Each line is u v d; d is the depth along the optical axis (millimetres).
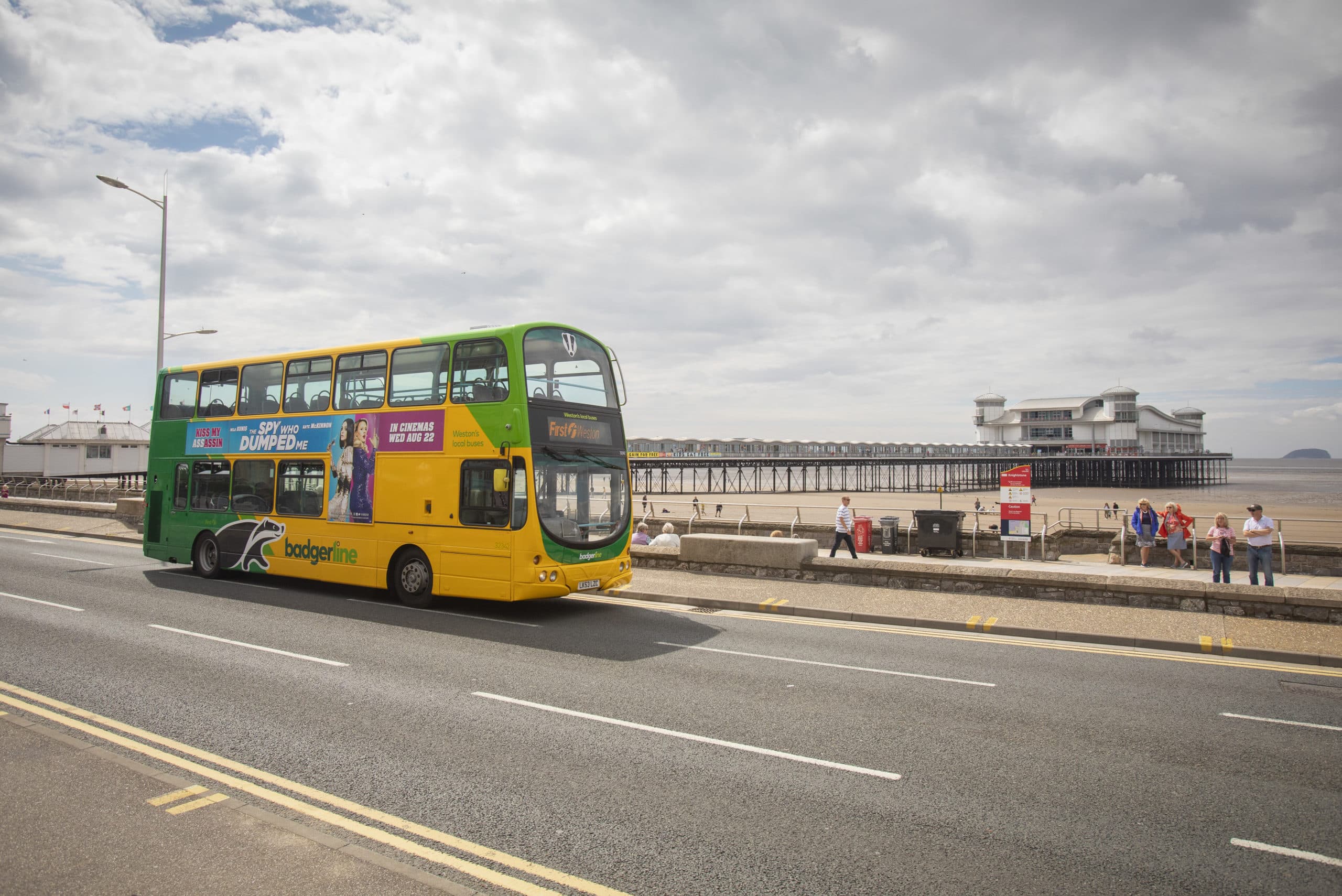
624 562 12938
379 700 7566
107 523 27078
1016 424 144875
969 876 4352
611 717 7180
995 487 112188
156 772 5520
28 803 4949
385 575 12992
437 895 3959
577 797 5352
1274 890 4258
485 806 5180
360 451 13531
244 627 11062
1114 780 5797
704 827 4910
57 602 12680
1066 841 4801
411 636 10656
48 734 6223
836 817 5102
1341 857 4637
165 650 9453
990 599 13203
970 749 6426
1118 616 11898
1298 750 6512
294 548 14297
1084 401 140000
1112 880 4332
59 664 8617
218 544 15625
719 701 7730
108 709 7047
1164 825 5047
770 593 14047
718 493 80500
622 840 4715
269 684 8055
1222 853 4672
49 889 3898
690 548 16531
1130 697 8070
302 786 5441
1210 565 21031
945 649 10352
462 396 12344
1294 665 9594
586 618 12328
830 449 118062
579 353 12891
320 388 14305
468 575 11969
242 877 4070
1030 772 5934
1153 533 21734
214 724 6746
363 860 4309
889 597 13602
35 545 21969
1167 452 145625
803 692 8117
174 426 16828
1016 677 8859
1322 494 99438
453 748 6289
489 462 11898
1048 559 23312
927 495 87500
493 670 8883
